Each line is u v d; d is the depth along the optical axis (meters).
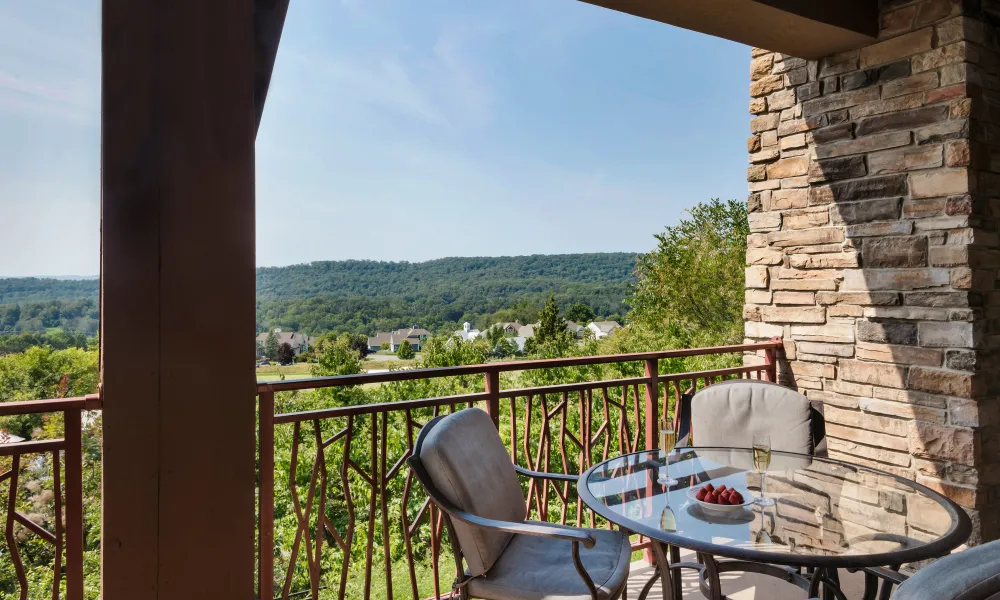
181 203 1.82
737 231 17.05
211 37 1.86
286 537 7.37
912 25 3.27
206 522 1.86
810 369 3.82
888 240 3.40
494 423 2.87
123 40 1.77
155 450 1.80
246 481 1.90
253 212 1.91
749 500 2.12
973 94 3.09
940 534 1.83
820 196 3.75
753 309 4.17
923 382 3.26
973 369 3.07
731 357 9.40
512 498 2.44
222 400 1.87
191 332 1.83
